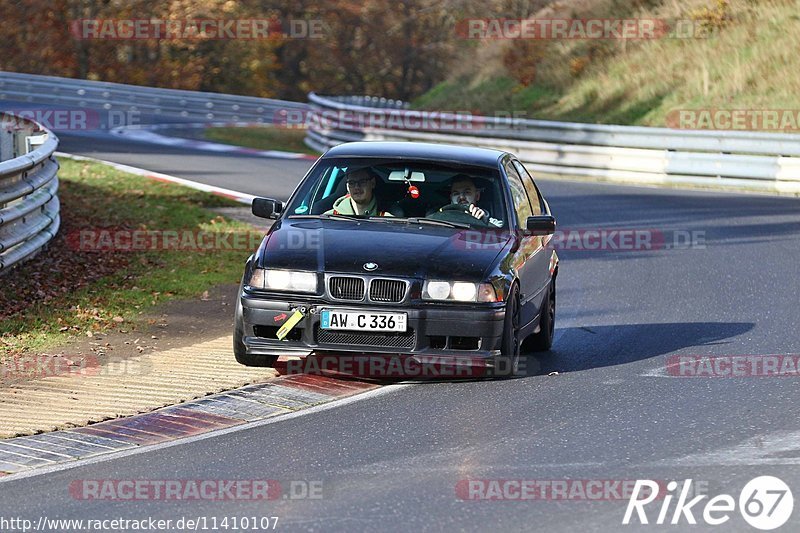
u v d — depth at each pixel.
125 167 85.19
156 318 39.69
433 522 19.81
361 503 20.88
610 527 19.61
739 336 37.91
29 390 29.77
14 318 37.94
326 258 30.34
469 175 34.12
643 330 39.41
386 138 115.12
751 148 88.44
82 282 44.66
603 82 124.12
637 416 27.34
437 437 25.45
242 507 20.72
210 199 70.81
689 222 68.06
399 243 31.08
